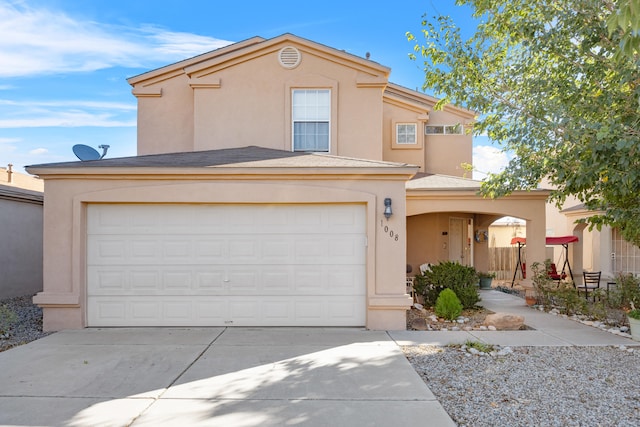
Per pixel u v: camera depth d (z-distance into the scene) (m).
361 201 8.83
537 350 7.36
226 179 8.84
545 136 8.99
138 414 4.82
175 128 13.84
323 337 8.12
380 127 12.66
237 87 12.76
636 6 3.55
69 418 4.71
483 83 10.39
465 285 11.30
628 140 7.19
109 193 8.77
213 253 8.93
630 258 15.01
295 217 8.98
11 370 6.24
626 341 7.92
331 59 12.71
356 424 4.59
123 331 8.55
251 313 8.90
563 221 18.70
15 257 13.94
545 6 9.09
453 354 7.11
